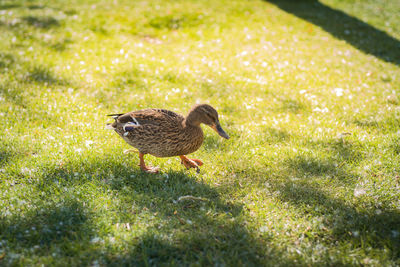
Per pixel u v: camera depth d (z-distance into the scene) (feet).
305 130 20.44
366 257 11.21
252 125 21.22
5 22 38.73
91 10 46.75
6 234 11.66
